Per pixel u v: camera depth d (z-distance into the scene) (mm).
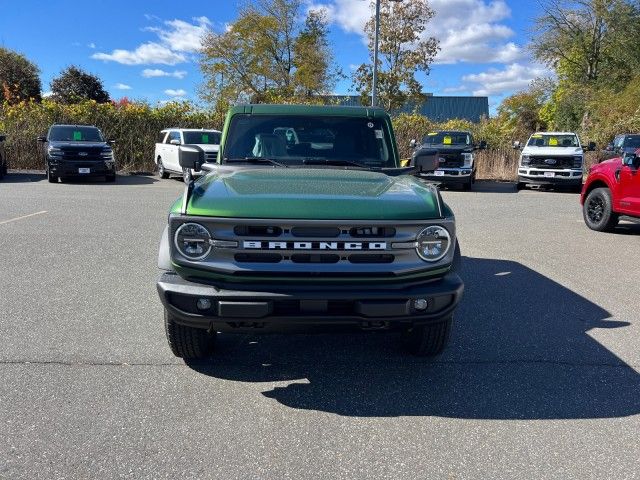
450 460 3000
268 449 3082
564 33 36375
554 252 8383
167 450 3045
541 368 4211
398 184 4094
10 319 5031
